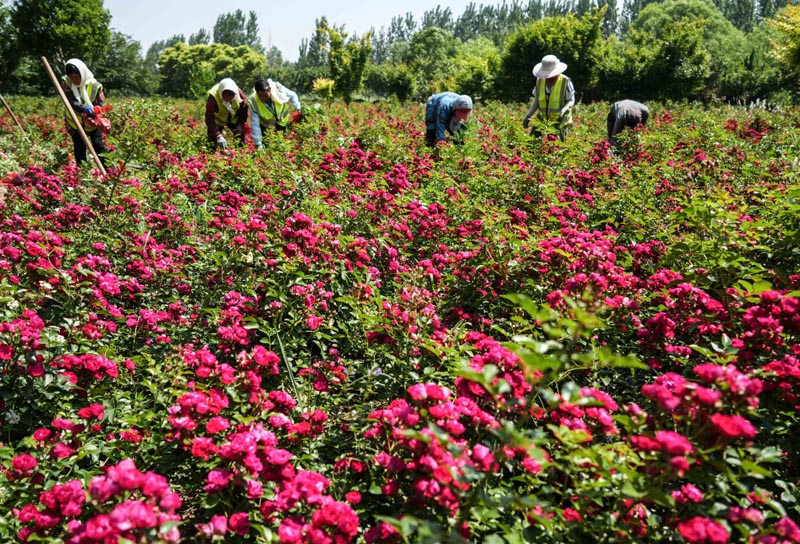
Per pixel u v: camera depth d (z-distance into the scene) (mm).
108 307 3574
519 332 3260
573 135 9383
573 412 2205
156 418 2832
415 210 4984
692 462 1938
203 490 2627
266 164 7207
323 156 8055
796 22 25656
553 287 3852
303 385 3318
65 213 4926
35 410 3012
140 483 1833
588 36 44938
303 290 3635
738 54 72312
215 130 8844
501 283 4066
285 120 9766
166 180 6895
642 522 2117
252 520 2285
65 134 14094
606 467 1922
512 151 8102
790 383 2533
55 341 2990
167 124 10586
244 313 3721
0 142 11266
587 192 6238
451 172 7348
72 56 43062
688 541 1687
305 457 2637
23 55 42094
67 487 2217
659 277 3562
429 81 75688
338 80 40875
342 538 1902
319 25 40469
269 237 4289
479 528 2172
